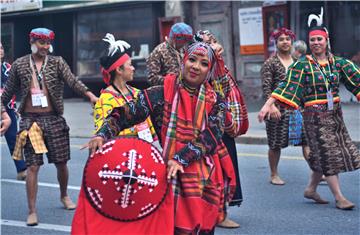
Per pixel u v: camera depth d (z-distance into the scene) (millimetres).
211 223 4230
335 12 17484
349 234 6211
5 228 6832
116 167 3947
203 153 4152
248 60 19734
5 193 8727
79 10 22031
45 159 11625
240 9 19609
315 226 6535
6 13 23750
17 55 24234
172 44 6840
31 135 6938
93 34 21859
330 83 6918
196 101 4242
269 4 18672
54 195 8438
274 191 8281
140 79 20641
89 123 16500
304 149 8594
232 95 5535
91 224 3947
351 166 6980
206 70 4219
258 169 9984
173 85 4270
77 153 12156
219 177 4312
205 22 20484
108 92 5816
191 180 4137
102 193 3945
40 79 6984
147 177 3986
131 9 20875
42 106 6980
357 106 16344
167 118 4219
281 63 8422
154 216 4043
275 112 6781
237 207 7457
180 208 4113
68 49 23594
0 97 7312
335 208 7242
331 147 6965
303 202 7609
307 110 7039
